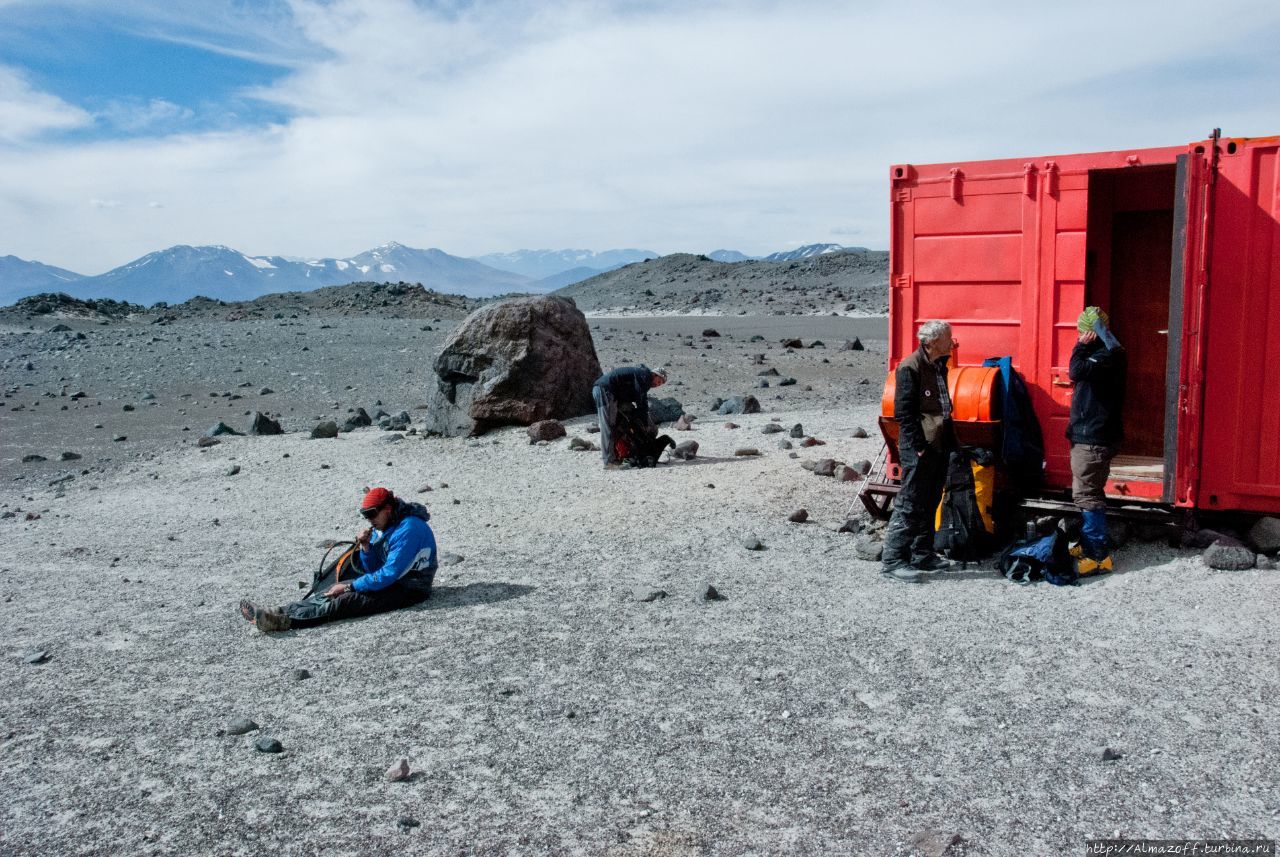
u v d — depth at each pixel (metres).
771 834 4.03
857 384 20.25
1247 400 7.04
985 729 4.80
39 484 14.02
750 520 9.24
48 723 5.52
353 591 7.18
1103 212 8.76
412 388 22.61
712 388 20.42
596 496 10.85
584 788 4.48
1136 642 5.75
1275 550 6.99
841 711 5.09
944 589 6.98
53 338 34.62
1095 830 3.92
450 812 4.33
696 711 5.19
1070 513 7.61
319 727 5.27
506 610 7.09
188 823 4.34
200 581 8.60
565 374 16.05
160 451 16.03
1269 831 3.83
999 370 7.72
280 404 21.11
